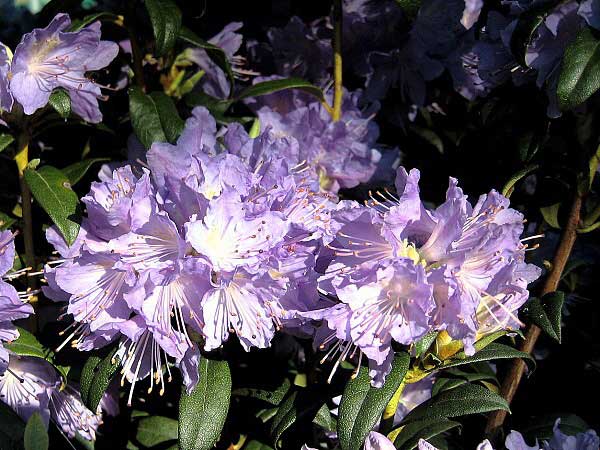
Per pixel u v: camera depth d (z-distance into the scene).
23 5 0.87
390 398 0.34
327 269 0.34
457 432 0.49
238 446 0.43
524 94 0.49
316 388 0.40
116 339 0.37
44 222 0.48
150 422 0.45
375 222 0.33
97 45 0.40
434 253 0.33
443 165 0.59
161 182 0.36
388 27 0.53
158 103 0.45
